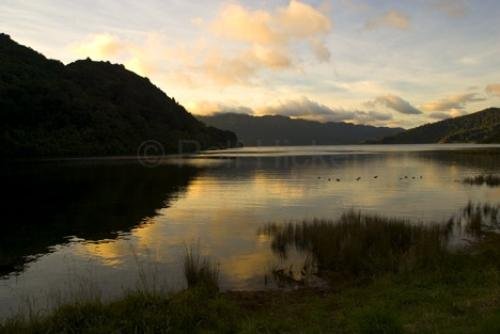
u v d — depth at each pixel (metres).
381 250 18.73
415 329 10.02
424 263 16.94
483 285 14.09
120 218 32.97
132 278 18.33
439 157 120.88
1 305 15.66
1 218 33.34
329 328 11.07
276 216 32.72
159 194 47.16
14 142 121.88
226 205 38.81
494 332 8.84
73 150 140.25
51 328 11.62
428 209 34.94
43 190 51.06
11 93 134.12
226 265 19.70
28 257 22.30
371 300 13.55
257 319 12.58
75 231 28.50
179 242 24.70
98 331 11.39
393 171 76.06
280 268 18.94
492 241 22.30
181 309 12.60
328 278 17.33
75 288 17.19
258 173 74.88
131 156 150.00
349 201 40.38
